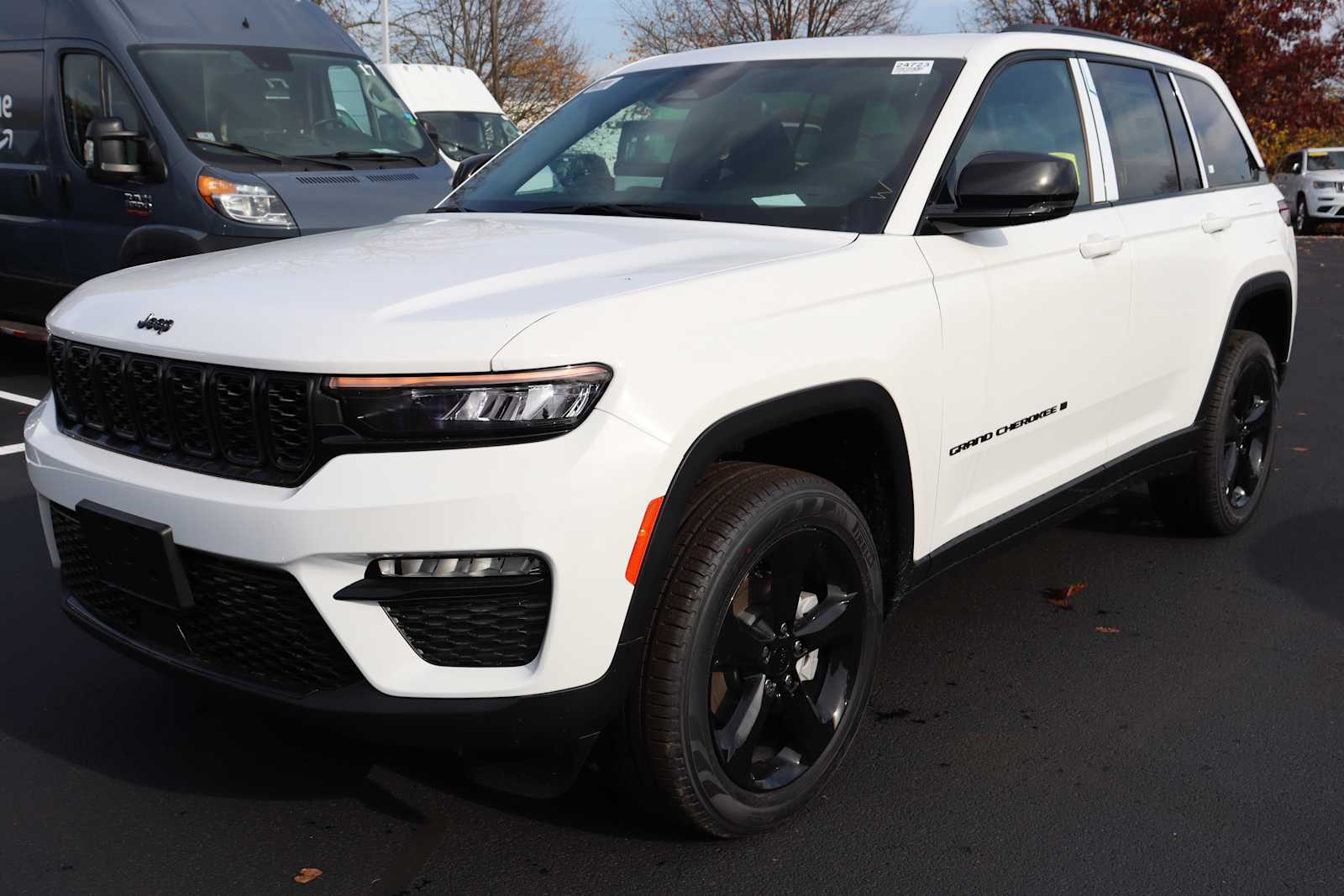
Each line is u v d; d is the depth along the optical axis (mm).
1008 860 2635
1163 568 4461
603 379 2240
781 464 3012
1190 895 2510
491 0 34281
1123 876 2578
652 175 3473
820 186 3172
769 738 2803
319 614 2254
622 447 2232
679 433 2303
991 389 3191
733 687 2623
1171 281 3996
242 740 3148
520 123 35688
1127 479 4020
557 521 2178
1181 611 4047
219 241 6848
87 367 2664
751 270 2617
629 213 3346
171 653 2570
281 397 2273
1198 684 3500
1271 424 4844
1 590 4133
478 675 2271
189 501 2336
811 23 29391
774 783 2680
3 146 7828
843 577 2779
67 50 7367
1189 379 4254
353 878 2570
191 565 2416
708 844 2693
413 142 8250
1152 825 2770
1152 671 3586
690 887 2537
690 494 2375
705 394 2359
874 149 3223
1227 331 4395
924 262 2988
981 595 4188
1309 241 21969
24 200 7707
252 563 2275
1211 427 4418
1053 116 3664
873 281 2828
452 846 2682
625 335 2293
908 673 3566
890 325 2820
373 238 3100
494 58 34688
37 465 2764
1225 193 4559
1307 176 23953
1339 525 4969
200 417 2426
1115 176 3875
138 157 7035
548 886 2541
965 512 3240
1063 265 3438
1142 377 3939
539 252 2785
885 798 2887
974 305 3084
